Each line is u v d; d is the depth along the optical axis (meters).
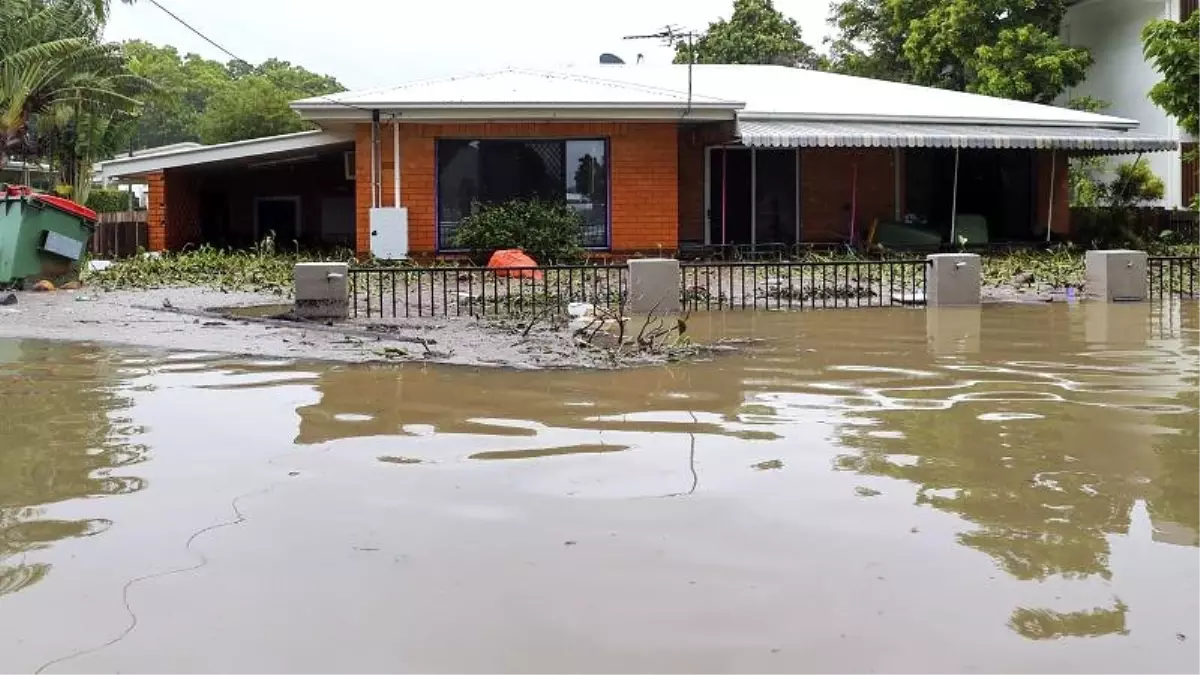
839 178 21.47
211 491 4.44
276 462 4.93
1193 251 19.81
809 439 5.41
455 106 17.47
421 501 4.29
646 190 18.69
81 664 2.82
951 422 5.84
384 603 3.22
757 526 3.96
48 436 5.44
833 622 3.08
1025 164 22.33
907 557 3.63
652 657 2.85
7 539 3.82
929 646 2.92
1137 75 28.61
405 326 10.12
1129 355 8.53
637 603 3.22
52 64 26.14
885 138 18.81
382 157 18.08
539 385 7.01
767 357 8.38
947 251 20.52
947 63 31.53
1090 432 5.58
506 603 3.22
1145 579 3.43
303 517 4.07
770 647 2.91
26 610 3.18
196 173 23.22
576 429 5.66
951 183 22.06
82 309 11.45
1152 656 2.86
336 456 5.04
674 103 17.89
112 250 23.62
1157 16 27.89
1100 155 23.89
